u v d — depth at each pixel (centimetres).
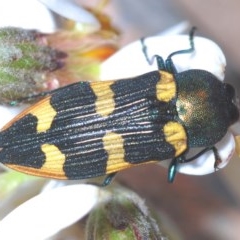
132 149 8
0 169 8
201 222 10
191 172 8
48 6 8
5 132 7
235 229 10
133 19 10
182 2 10
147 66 8
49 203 7
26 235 7
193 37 8
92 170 8
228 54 10
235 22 10
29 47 8
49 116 7
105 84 8
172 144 8
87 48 8
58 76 8
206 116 8
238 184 10
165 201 10
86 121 7
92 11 8
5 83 7
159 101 8
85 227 8
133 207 8
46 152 7
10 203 8
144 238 8
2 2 8
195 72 8
